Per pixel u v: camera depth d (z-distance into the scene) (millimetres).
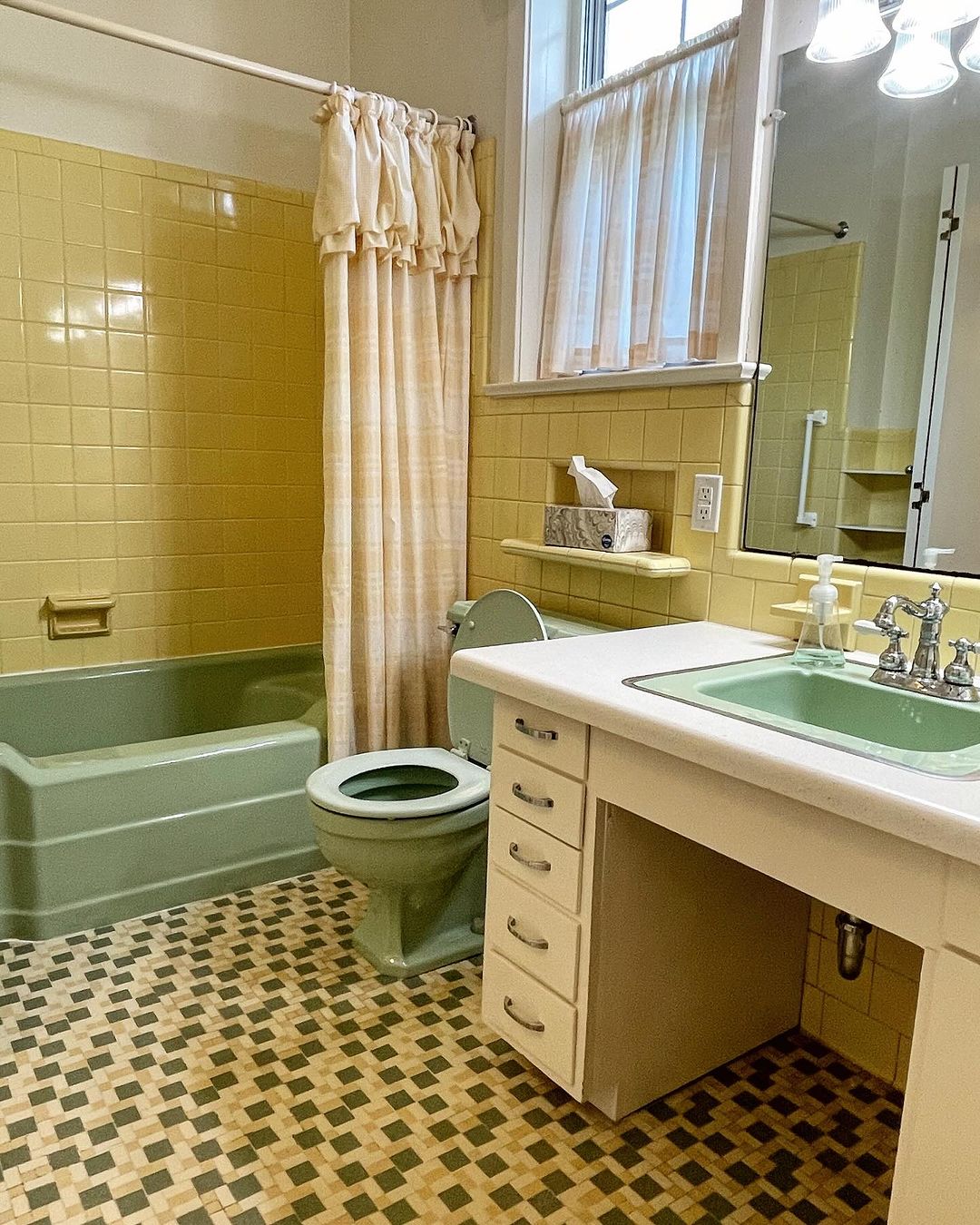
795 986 1715
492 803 1556
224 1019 1721
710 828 1143
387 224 2205
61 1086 1524
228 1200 1296
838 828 982
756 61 1684
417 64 2570
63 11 1928
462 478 2506
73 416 2469
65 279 2406
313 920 2098
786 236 1680
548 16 2219
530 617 1960
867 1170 1390
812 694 1473
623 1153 1407
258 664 2803
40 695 2463
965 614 1432
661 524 1999
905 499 1521
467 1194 1317
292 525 2914
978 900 853
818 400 1640
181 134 2539
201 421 2689
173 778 2098
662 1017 1499
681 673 1403
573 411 2168
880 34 1495
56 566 2506
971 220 1405
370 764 1985
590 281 2209
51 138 2340
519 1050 1552
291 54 2721
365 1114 1476
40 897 1965
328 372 2229
